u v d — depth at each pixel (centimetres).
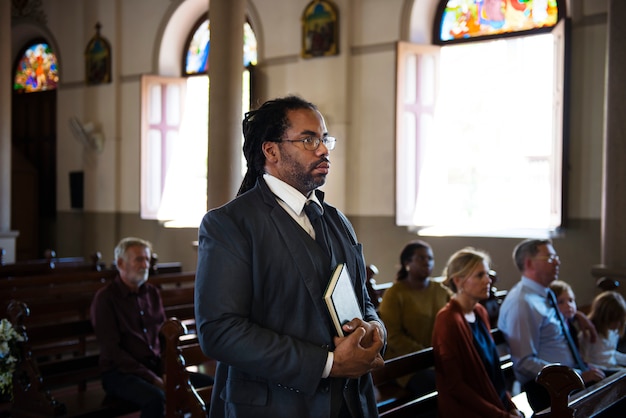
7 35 905
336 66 880
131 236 1090
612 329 459
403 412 333
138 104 1077
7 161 915
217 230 190
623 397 271
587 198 722
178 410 336
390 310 470
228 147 650
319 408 185
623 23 605
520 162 823
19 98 1267
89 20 1129
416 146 842
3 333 392
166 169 1067
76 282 661
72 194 1152
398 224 833
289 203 198
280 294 190
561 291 446
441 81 874
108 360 418
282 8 927
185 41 1084
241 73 662
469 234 800
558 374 230
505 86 833
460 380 332
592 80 718
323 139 199
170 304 586
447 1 856
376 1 859
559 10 778
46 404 395
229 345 180
